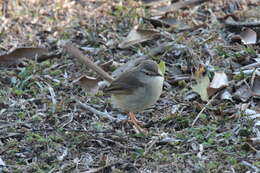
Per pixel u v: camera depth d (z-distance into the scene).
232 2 16.61
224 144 11.08
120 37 15.29
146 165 10.50
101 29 15.66
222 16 15.98
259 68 13.30
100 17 16.23
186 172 10.20
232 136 11.30
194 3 16.61
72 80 13.70
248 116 11.82
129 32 15.47
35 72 13.86
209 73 13.40
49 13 16.39
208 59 14.09
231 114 12.09
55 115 12.25
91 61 13.19
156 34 15.16
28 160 10.87
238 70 13.59
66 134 11.50
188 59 13.99
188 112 12.31
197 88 12.77
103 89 12.92
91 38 15.23
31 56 14.56
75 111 12.45
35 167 10.52
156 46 14.95
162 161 10.56
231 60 13.96
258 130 11.36
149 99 11.73
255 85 12.87
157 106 12.66
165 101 12.79
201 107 12.29
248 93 12.70
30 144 11.27
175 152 10.88
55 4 16.78
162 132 11.62
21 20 16.03
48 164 10.77
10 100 12.91
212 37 14.54
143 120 12.32
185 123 11.84
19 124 11.95
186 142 11.12
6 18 16.08
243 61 13.91
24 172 10.45
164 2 16.81
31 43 15.12
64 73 14.02
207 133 11.39
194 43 14.57
